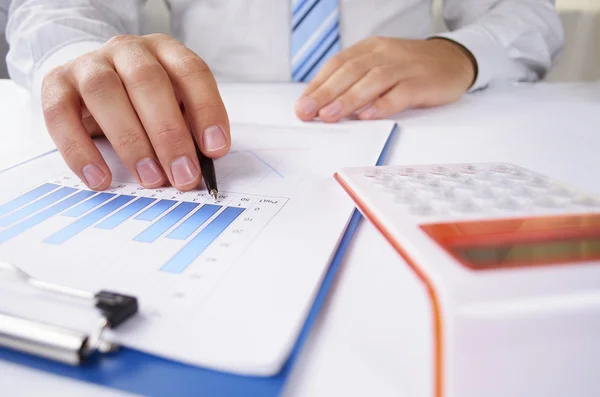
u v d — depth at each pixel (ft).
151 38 1.16
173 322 0.45
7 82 2.13
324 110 1.36
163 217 0.72
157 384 0.40
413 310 0.51
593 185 0.83
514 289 0.35
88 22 1.94
